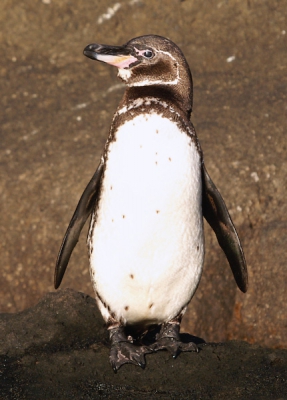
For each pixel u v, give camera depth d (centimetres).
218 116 1460
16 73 1648
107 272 684
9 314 812
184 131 660
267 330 1240
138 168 646
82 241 1310
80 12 1731
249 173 1345
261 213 1316
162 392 670
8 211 1377
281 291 1241
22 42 1708
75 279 1298
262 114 1456
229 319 1271
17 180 1400
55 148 1445
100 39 1697
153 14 1709
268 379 686
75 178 1376
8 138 1488
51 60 1675
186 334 827
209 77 1579
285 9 1694
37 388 673
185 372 691
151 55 682
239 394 661
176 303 704
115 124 669
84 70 1642
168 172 647
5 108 1563
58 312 802
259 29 1667
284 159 1372
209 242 1277
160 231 659
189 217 670
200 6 1702
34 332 778
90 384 680
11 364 715
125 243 664
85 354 711
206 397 660
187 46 1655
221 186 1329
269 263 1264
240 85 1548
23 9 1744
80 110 1529
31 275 1333
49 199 1370
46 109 1549
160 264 673
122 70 685
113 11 1720
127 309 698
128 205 653
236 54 1633
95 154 1405
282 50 1625
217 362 706
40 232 1349
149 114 655
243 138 1403
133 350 694
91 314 806
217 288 1269
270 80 1554
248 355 720
